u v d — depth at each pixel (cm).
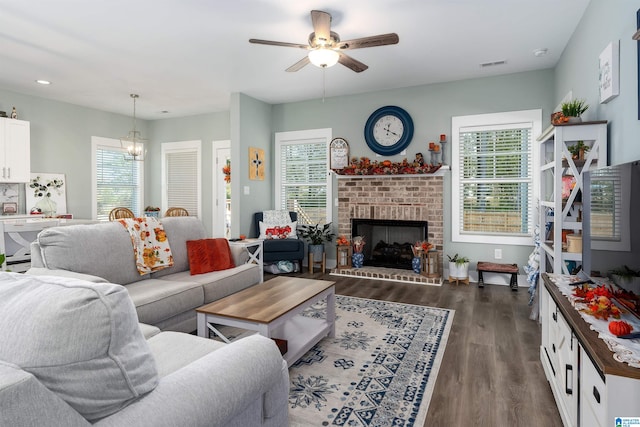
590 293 181
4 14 306
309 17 313
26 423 71
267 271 548
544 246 315
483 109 473
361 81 488
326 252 576
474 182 484
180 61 414
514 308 368
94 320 87
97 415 88
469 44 370
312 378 228
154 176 734
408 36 351
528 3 293
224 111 662
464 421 185
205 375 110
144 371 98
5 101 523
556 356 198
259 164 580
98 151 647
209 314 218
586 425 144
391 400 204
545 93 443
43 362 81
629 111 219
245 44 368
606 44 256
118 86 509
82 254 263
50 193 574
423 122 505
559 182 271
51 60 411
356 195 543
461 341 285
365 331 305
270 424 137
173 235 345
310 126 582
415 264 500
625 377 117
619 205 164
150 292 261
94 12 303
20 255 411
